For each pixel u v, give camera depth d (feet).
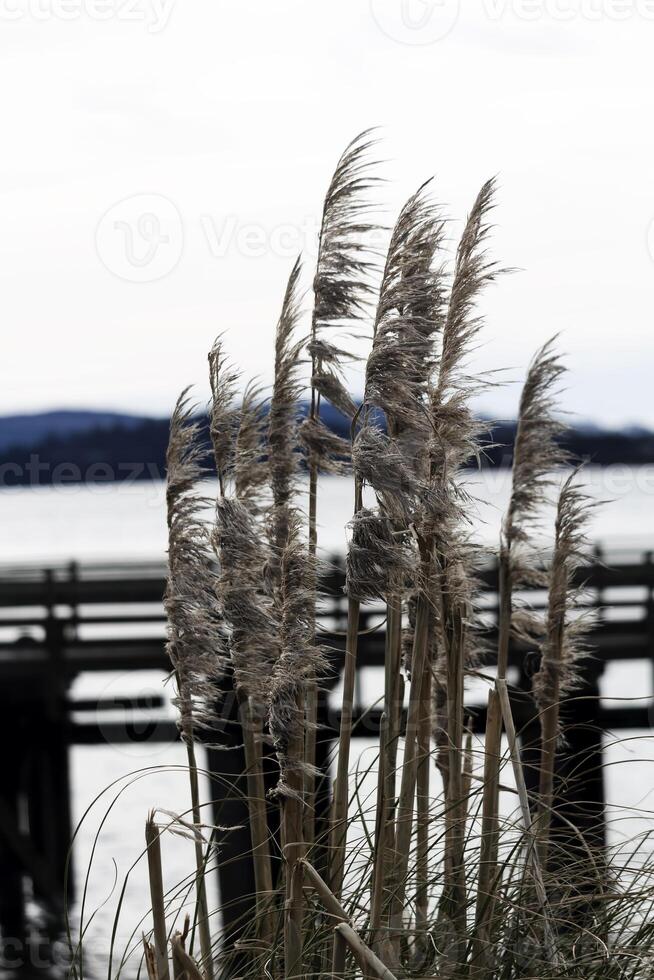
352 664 11.11
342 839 11.79
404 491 10.21
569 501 14.38
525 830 12.04
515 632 15.21
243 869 32.81
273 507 13.12
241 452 13.20
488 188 11.89
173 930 10.91
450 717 12.82
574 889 13.61
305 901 11.93
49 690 64.90
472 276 11.75
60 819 47.85
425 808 12.81
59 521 370.53
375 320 11.16
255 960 12.01
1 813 49.26
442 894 12.64
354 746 39.06
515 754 12.16
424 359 11.04
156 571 68.80
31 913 35.53
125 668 65.41
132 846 42.06
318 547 13.08
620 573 60.18
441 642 13.25
